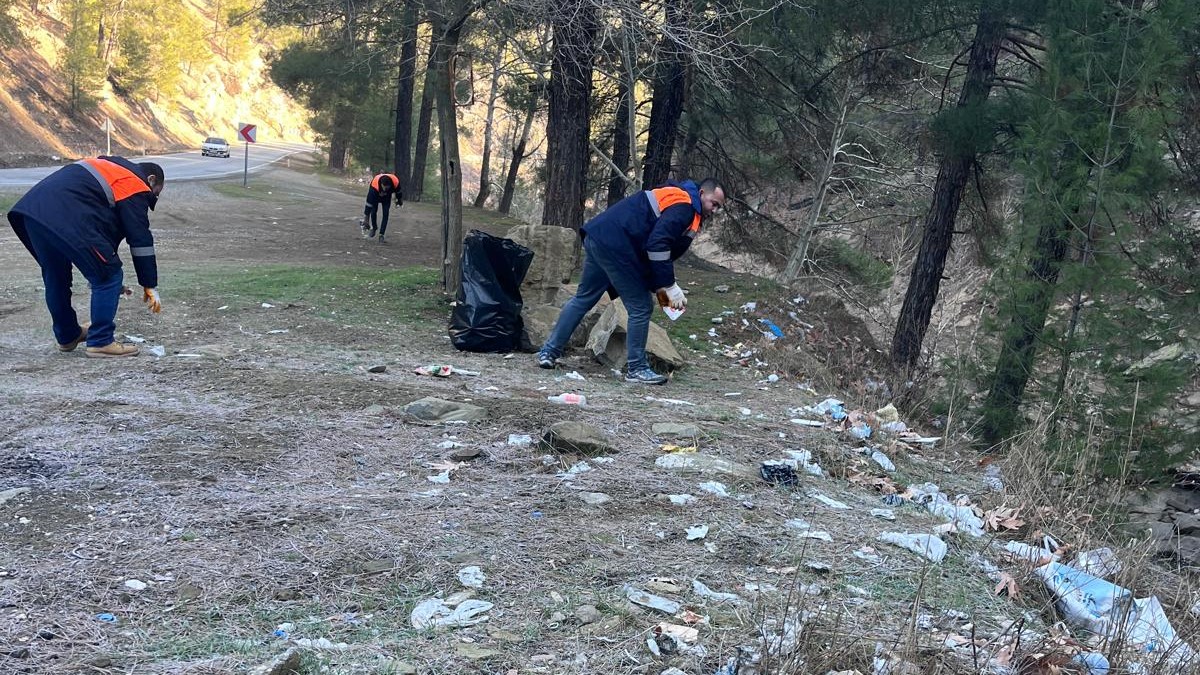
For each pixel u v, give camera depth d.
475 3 10.62
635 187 15.63
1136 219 10.80
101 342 7.16
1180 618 3.83
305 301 10.62
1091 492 5.77
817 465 5.43
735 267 27.16
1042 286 9.59
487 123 37.06
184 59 75.38
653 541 3.82
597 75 19.95
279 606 2.99
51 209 6.83
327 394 5.99
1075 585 3.85
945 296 18.66
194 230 19.70
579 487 4.41
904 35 14.03
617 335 8.34
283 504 3.86
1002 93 14.15
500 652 2.79
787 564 3.72
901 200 23.03
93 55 58.19
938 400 10.23
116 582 3.04
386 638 2.83
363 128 43.69
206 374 6.47
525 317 9.01
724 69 13.92
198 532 3.51
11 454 4.29
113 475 4.09
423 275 12.48
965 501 5.16
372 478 4.40
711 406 7.01
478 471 4.61
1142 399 8.77
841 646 2.91
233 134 90.50
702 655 2.85
